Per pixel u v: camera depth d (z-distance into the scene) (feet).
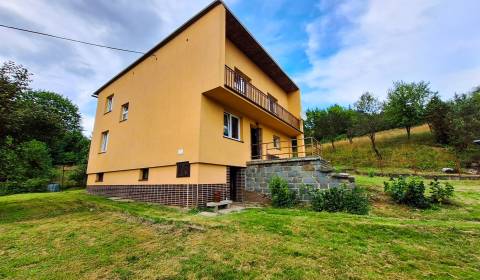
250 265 9.64
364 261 9.95
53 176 70.54
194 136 25.88
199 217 18.21
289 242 12.19
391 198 24.76
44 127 33.55
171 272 9.29
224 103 30.30
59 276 9.39
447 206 22.82
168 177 27.76
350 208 20.80
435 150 67.97
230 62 32.53
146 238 13.92
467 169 54.80
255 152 37.93
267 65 40.83
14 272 9.87
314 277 8.57
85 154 78.02
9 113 26.20
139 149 32.89
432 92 82.79
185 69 29.17
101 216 20.44
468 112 67.31
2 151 30.32
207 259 10.34
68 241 13.89
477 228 13.51
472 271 9.12
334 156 84.64
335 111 106.42
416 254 10.64
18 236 15.10
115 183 36.37
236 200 31.40
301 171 26.71
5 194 56.24
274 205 25.04
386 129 98.22
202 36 28.09
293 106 51.34
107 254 11.60
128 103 37.68
